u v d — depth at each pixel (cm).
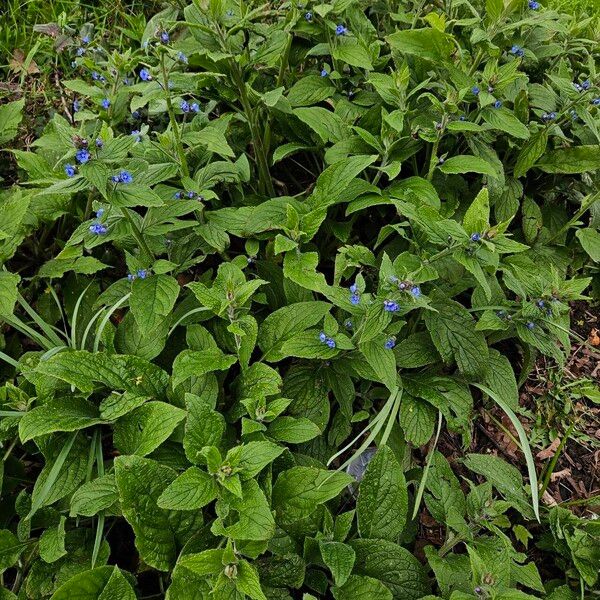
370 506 52
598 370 74
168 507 43
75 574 47
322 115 66
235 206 69
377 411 61
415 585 49
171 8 79
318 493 49
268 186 72
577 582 56
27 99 84
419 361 61
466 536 51
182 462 52
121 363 53
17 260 68
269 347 57
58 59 89
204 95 69
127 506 45
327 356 52
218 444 49
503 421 68
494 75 61
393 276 49
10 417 52
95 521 52
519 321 58
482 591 43
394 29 78
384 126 62
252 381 54
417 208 55
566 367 73
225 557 43
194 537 47
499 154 75
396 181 65
